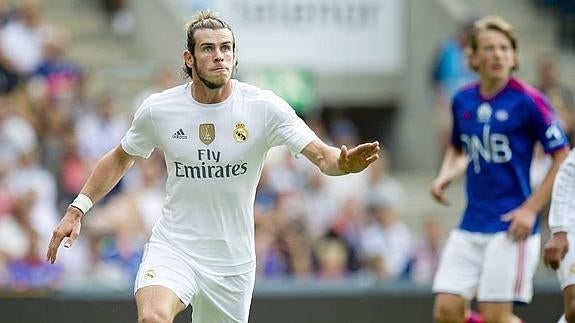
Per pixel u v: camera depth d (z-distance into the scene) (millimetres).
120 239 37031
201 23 20750
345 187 43906
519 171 25078
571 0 54312
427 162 50969
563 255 22125
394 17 52312
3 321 30234
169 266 21078
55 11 50531
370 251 40250
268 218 38500
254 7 50531
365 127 54375
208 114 20984
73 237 21469
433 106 49500
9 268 35406
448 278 25484
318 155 20578
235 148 20984
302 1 51156
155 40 49906
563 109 44688
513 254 24859
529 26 54312
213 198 21172
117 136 41906
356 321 30812
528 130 25078
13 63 42438
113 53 49594
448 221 46906
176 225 21375
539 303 30969
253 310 30719
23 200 36188
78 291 30422
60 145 40344
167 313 20422
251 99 21062
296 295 30797
